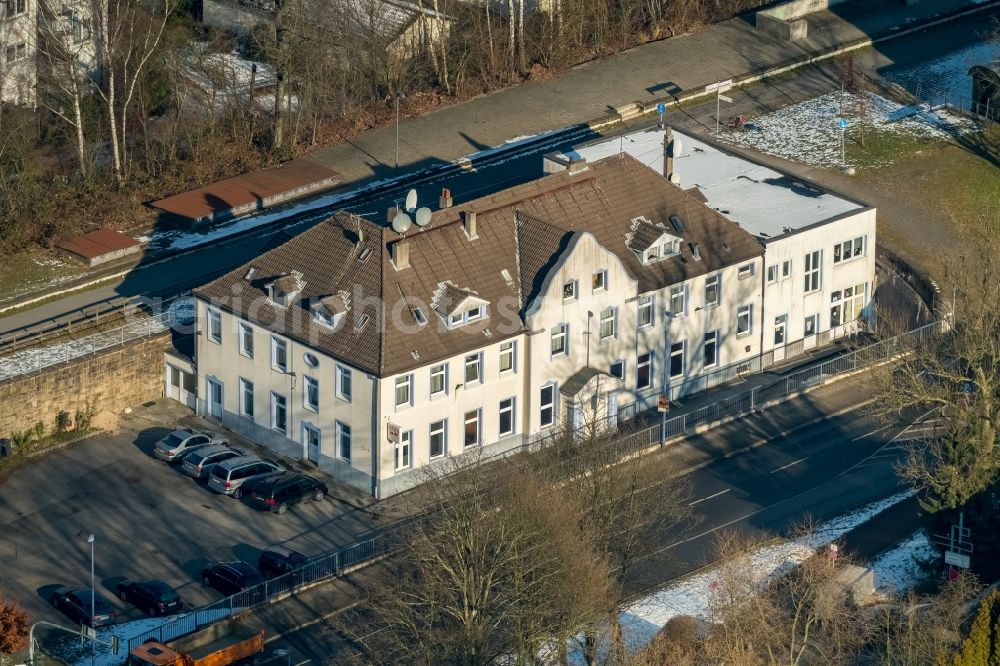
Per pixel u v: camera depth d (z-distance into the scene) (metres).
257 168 152.88
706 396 131.38
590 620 97.44
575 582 97.50
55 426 125.44
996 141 159.25
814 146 157.88
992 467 111.50
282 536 116.06
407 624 98.00
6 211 141.88
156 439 125.88
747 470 123.94
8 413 122.81
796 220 136.12
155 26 155.25
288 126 156.50
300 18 156.38
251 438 125.81
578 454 107.38
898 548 115.38
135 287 136.12
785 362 136.38
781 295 134.88
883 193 152.50
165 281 137.00
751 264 132.12
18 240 139.50
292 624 108.25
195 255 140.50
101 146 153.75
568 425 119.00
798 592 106.62
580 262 122.00
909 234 148.25
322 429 121.12
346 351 117.56
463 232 122.56
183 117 154.00
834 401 131.50
